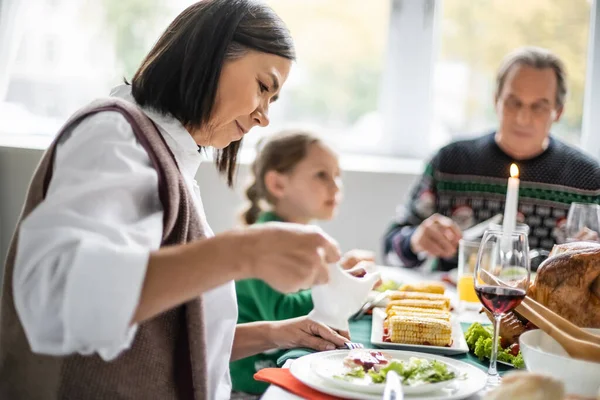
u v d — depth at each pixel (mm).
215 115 1137
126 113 992
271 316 1634
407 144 3240
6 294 1014
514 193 1525
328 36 3150
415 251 2398
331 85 3189
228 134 1197
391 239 2504
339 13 3133
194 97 1099
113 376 994
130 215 903
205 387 1050
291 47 1176
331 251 882
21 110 3111
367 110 3225
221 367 1187
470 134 3182
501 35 3084
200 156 1170
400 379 1000
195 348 1035
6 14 2891
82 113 996
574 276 1180
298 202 2127
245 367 1650
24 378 1015
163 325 1037
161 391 1032
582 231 1810
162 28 3080
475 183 2562
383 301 1602
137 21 3084
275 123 3213
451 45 3135
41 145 2932
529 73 2451
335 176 2154
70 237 805
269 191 2154
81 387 988
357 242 3004
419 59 3156
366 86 3201
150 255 827
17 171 2869
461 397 967
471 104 3166
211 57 1093
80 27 3090
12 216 2891
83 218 831
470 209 2559
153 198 957
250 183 2262
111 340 805
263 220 2057
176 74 1104
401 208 2646
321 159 2117
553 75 2463
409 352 1179
